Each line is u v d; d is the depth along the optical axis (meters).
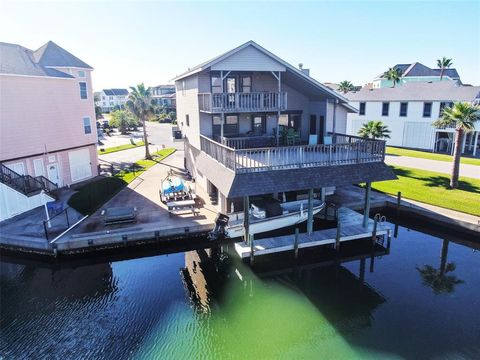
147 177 28.77
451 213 19.38
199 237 18.03
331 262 16.86
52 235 17.25
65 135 26.25
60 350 11.02
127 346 11.19
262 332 11.87
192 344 11.29
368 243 18.02
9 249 17.14
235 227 16.95
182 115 28.31
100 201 22.34
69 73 27.06
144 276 15.51
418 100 39.41
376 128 30.94
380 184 25.61
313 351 10.96
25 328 12.08
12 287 14.86
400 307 13.16
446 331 11.76
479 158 34.56
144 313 12.88
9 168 22.19
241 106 19.38
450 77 67.38
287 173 15.57
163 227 17.77
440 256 17.11
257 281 15.43
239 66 18.84
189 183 26.30
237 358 10.67
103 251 17.03
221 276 15.68
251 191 14.79
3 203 19.55
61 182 26.20
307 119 23.69
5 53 23.81
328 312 13.02
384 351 10.88
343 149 16.77
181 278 15.31
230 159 15.44
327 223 19.36
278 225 17.75
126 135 61.53
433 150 39.31
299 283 15.16
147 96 37.78
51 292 14.40
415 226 20.58
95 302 13.59
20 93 22.53
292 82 21.70
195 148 24.08
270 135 22.80
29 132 23.44
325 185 15.95
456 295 13.82
